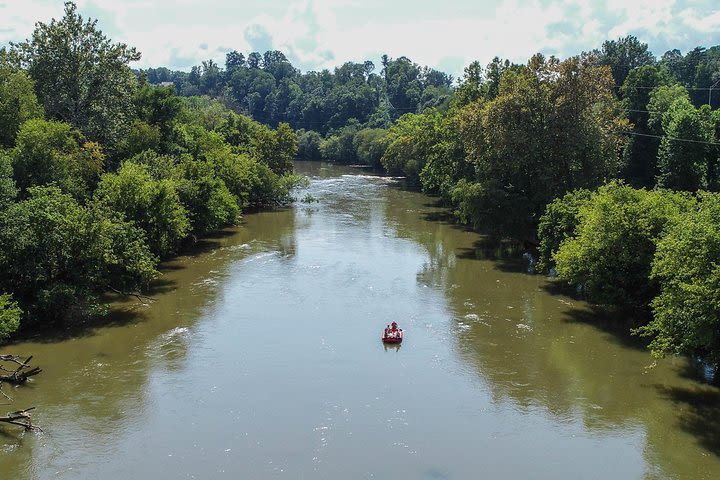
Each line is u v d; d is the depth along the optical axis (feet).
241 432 102.99
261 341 142.31
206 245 241.14
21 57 233.14
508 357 135.33
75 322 153.28
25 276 145.38
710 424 106.93
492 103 232.12
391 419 107.86
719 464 94.89
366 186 435.94
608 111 228.84
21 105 200.13
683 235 115.03
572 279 159.63
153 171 222.28
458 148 294.25
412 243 251.60
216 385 119.85
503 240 258.37
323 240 253.85
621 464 95.09
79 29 235.61
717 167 266.77
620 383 123.13
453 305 170.91
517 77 232.32
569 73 219.82
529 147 221.46
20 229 144.87
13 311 124.77
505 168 239.71
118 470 92.07
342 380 122.83
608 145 224.53
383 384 121.29
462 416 109.40
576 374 126.93
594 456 97.25
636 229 144.56
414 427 105.29
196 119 364.99
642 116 311.27
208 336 145.18
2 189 147.84
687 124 260.83
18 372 122.52
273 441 100.32
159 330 148.87
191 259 218.18
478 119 239.50
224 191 259.39
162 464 93.66
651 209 145.28
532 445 100.32
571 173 226.99
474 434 103.40
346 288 185.47
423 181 357.41
